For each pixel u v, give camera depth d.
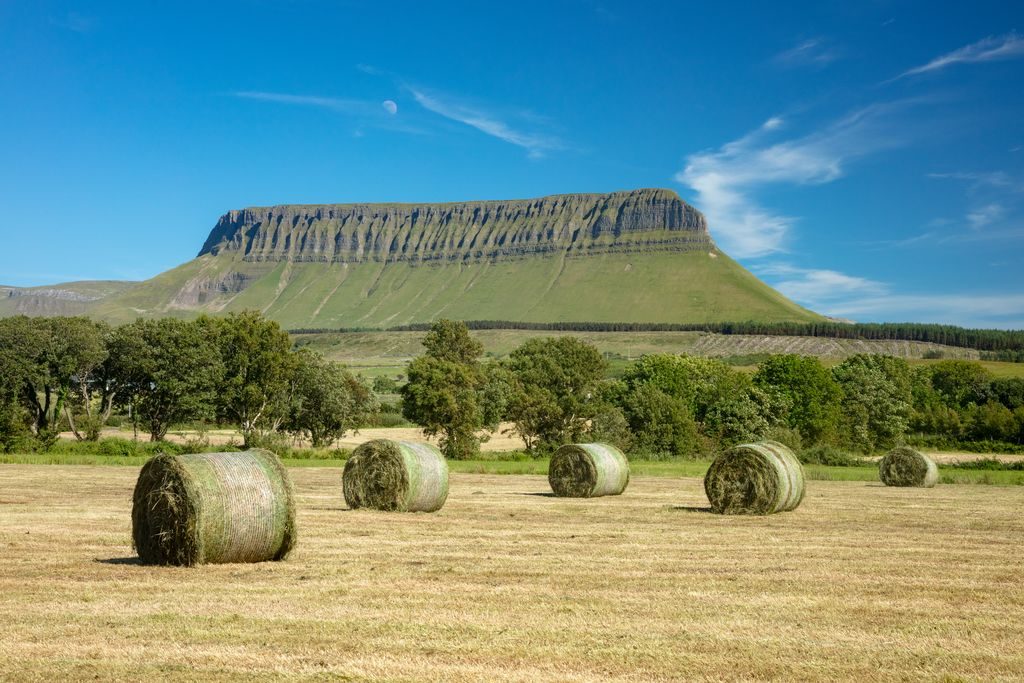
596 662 10.52
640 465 60.34
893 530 23.70
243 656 10.62
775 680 9.93
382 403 125.50
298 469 50.22
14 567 16.41
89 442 62.03
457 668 10.20
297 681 9.76
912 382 122.12
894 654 10.96
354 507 27.56
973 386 121.88
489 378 88.06
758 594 14.45
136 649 10.89
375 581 15.24
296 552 18.44
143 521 17.06
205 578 15.46
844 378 99.69
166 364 72.88
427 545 19.56
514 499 32.75
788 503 27.94
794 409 86.06
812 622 12.55
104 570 16.17
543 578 15.64
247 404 76.44
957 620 12.74
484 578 15.59
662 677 9.99
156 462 16.95
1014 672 10.26
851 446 86.62
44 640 11.26
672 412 74.81
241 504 16.89
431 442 82.62
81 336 69.19
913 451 43.84
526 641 11.38
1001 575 16.53
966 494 38.03
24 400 70.62
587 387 97.31
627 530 22.83
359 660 10.49
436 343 107.31
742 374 96.50
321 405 79.88
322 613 12.80
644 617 12.73
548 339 102.44
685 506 30.36
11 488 33.75
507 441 95.50
